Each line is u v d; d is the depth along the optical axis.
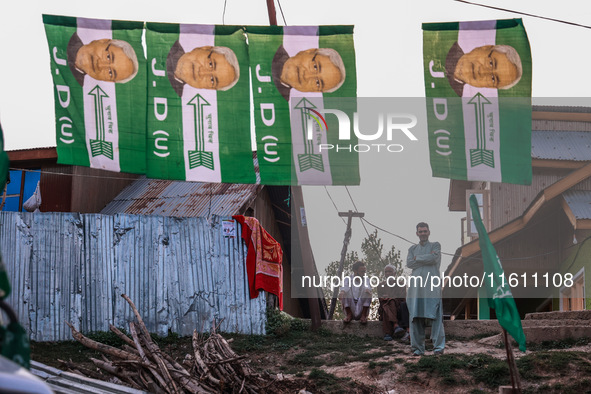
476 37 11.10
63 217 13.68
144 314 13.92
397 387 10.62
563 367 10.46
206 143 11.31
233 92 11.35
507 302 7.95
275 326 14.54
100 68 11.41
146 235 14.31
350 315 14.41
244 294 14.86
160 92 11.39
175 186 19.69
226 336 14.26
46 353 12.31
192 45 11.45
